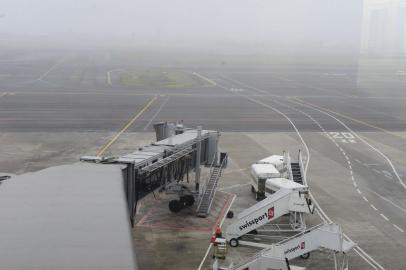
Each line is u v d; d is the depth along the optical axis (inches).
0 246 460.8
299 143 2454.5
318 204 1569.9
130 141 2346.2
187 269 1083.3
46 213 555.5
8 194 625.6
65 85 4416.8
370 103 3868.1
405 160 2182.6
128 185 1000.2
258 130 2731.3
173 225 1352.1
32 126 2659.9
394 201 1626.5
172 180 1371.8
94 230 506.9
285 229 1342.3
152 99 3713.1
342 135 2672.2
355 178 1888.5
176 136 1556.3
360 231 1347.2
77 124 2741.1
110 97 3764.8
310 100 3941.9
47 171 773.3
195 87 4552.2
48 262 431.2
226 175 1884.8
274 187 1471.5
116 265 429.7
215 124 2842.0
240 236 1240.8
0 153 2074.3
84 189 661.9
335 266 1055.0
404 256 1189.1
